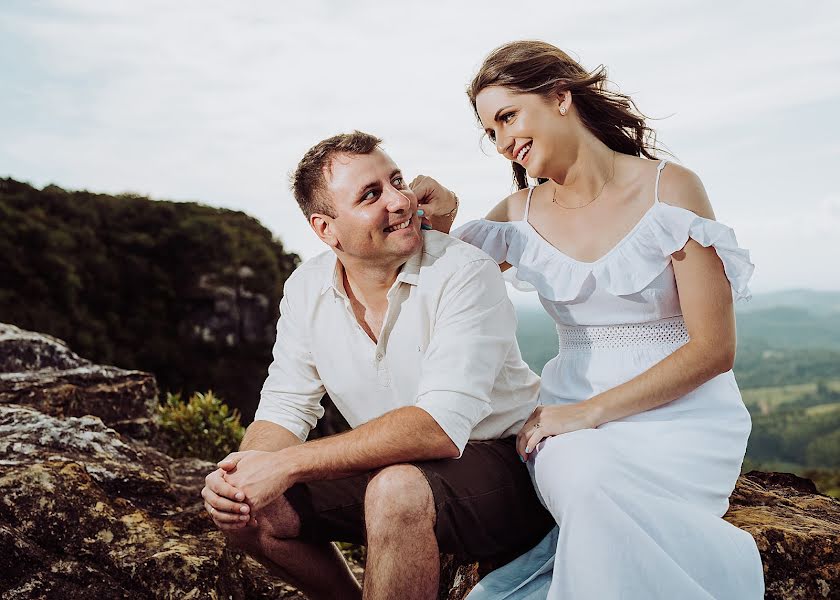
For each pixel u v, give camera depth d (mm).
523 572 2328
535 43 2502
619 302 2441
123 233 30484
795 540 2320
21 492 2787
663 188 2428
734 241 2254
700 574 2070
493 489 2199
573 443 2133
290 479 2180
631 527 1988
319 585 2443
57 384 4398
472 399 2188
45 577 2637
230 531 2289
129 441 4082
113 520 2855
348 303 2408
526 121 2432
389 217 2250
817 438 121375
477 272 2328
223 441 6840
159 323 29094
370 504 2057
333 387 2498
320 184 2275
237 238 31969
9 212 27750
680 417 2338
